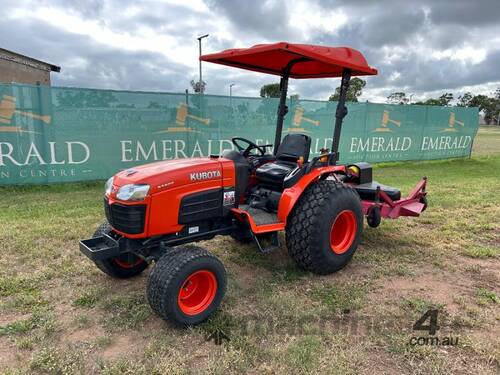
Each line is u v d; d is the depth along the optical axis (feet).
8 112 22.26
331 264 11.70
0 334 8.60
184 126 27.25
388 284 11.43
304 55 10.31
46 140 23.48
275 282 11.37
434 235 15.65
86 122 24.27
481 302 10.27
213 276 9.20
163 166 9.94
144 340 8.51
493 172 33.65
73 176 24.63
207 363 7.64
